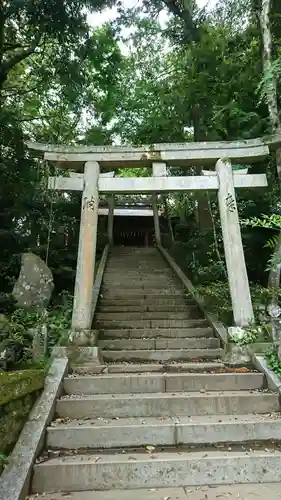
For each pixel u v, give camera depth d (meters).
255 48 8.95
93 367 5.10
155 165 6.20
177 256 12.19
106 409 4.13
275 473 3.28
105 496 2.96
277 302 6.28
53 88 11.84
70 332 5.51
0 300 5.87
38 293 5.86
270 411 4.25
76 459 3.30
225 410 4.21
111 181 6.16
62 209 10.79
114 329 6.80
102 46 10.75
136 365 5.23
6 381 3.21
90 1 9.18
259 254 8.52
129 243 19.33
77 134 12.58
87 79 11.52
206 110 10.01
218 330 6.47
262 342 5.37
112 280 10.08
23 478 2.93
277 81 7.00
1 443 3.08
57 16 9.17
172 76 10.92
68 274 9.30
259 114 8.73
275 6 8.09
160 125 10.95
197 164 6.43
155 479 3.18
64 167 6.53
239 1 9.52
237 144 6.17
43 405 3.91
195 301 8.20
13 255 8.80
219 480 3.21
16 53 9.98
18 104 12.16
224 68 9.09
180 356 5.81
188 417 4.05
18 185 9.57
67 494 3.01
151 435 3.68
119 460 3.26
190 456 3.35
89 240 5.90
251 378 4.75
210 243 10.12
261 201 8.49
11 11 8.91
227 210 5.97
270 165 8.48
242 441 3.73
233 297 5.66
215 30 10.00
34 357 4.79
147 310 7.91
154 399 4.19
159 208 17.31
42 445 3.50
